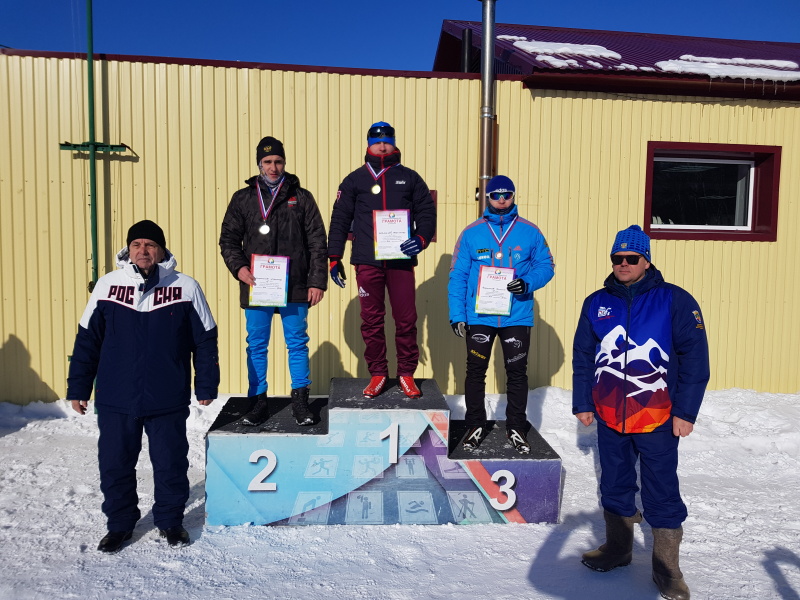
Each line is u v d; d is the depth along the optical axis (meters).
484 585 3.19
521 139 6.16
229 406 4.43
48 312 5.73
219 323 5.90
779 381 6.57
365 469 3.87
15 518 3.81
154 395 3.43
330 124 5.92
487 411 5.87
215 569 3.31
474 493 3.91
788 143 6.47
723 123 6.39
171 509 3.55
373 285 4.20
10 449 4.91
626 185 6.30
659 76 5.99
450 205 6.09
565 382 6.32
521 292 3.90
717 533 3.80
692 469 4.86
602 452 3.33
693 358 3.08
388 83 5.97
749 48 8.11
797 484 4.60
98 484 4.34
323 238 4.11
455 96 6.04
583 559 3.39
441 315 6.11
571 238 6.26
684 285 6.41
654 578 3.19
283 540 3.65
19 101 5.57
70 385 3.43
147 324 3.43
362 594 3.09
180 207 5.81
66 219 5.70
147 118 5.72
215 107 5.79
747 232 6.57
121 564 3.32
